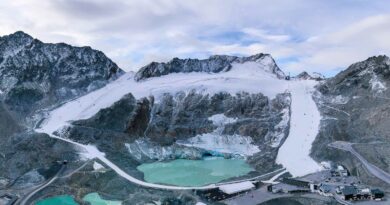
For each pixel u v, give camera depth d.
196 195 180.88
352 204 166.38
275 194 182.00
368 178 187.62
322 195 178.12
